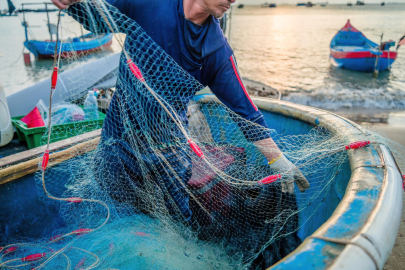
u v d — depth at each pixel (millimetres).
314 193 1885
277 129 2502
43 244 1721
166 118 1509
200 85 1505
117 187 1688
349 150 1414
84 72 4258
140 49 1391
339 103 10344
